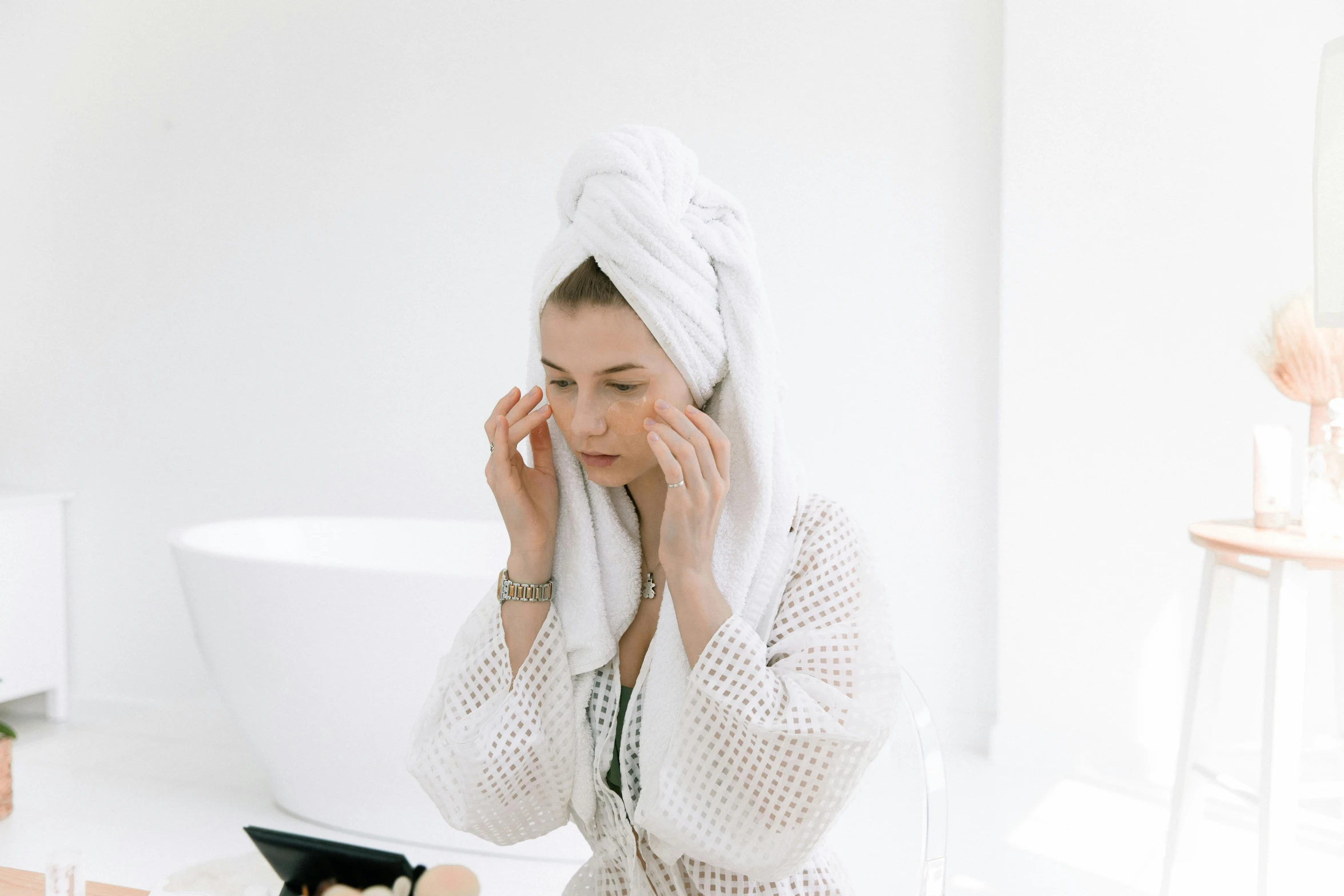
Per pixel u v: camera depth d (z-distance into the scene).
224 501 3.55
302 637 2.40
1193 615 2.85
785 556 0.79
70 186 3.63
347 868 0.65
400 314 3.39
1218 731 2.81
